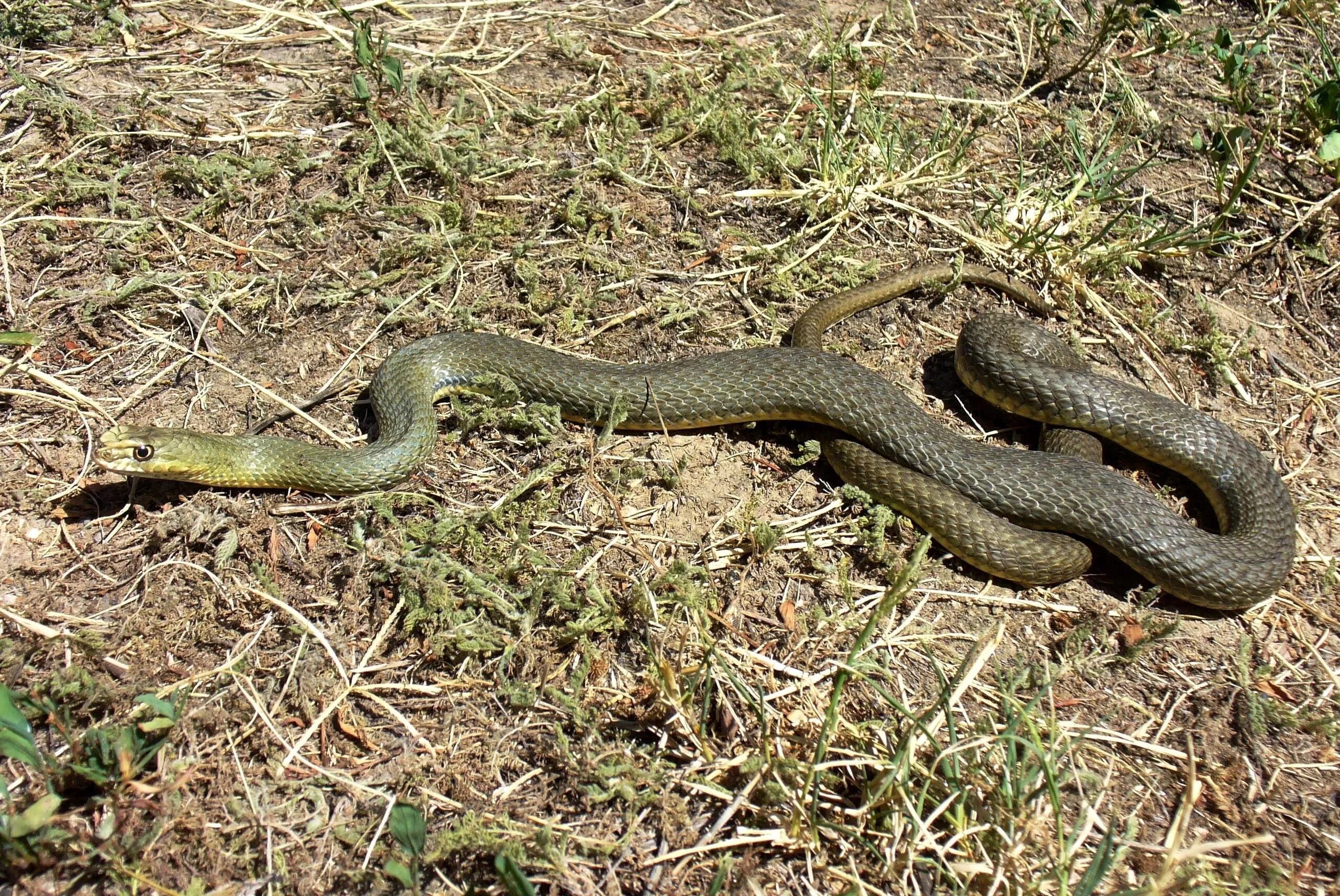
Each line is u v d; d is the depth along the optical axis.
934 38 1.33
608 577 1.04
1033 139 1.27
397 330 1.13
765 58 1.29
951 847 0.96
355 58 1.24
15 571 1.03
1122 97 1.29
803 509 1.08
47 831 0.95
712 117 1.23
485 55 1.27
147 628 1.01
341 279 1.15
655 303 1.15
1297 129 1.27
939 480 1.08
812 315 1.14
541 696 1.00
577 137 1.23
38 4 1.24
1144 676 1.04
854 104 1.25
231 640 1.01
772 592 1.05
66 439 1.07
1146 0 1.29
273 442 1.06
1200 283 1.20
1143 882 0.96
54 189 1.15
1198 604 1.06
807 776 0.97
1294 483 1.12
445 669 1.01
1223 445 1.10
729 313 1.16
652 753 0.99
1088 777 0.99
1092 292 1.19
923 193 1.23
